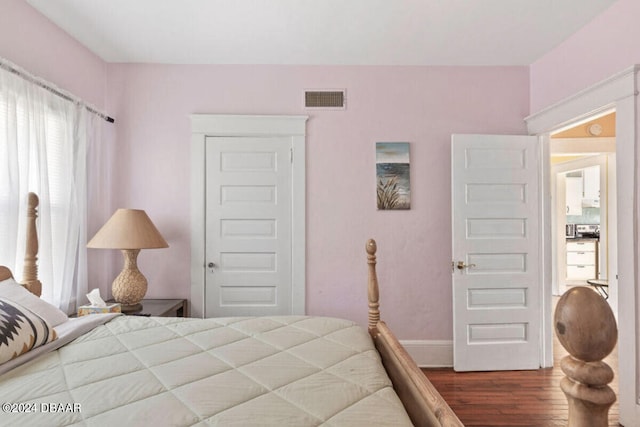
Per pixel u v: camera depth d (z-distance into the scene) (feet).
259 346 4.76
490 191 9.80
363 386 3.67
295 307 9.96
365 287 10.00
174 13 7.59
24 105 6.75
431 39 8.71
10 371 3.91
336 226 10.02
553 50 9.23
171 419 2.97
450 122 10.13
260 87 10.02
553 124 9.11
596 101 7.72
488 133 10.16
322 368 4.09
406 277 10.05
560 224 19.10
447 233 10.09
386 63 10.01
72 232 8.14
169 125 9.94
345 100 10.07
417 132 10.11
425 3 7.25
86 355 4.38
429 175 10.09
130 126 9.89
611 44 7.45
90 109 8.95
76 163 8.42
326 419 3.04
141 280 8.59
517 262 9.83
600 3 7.30
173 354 4.43
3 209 6.30
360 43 8.90
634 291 6.79
